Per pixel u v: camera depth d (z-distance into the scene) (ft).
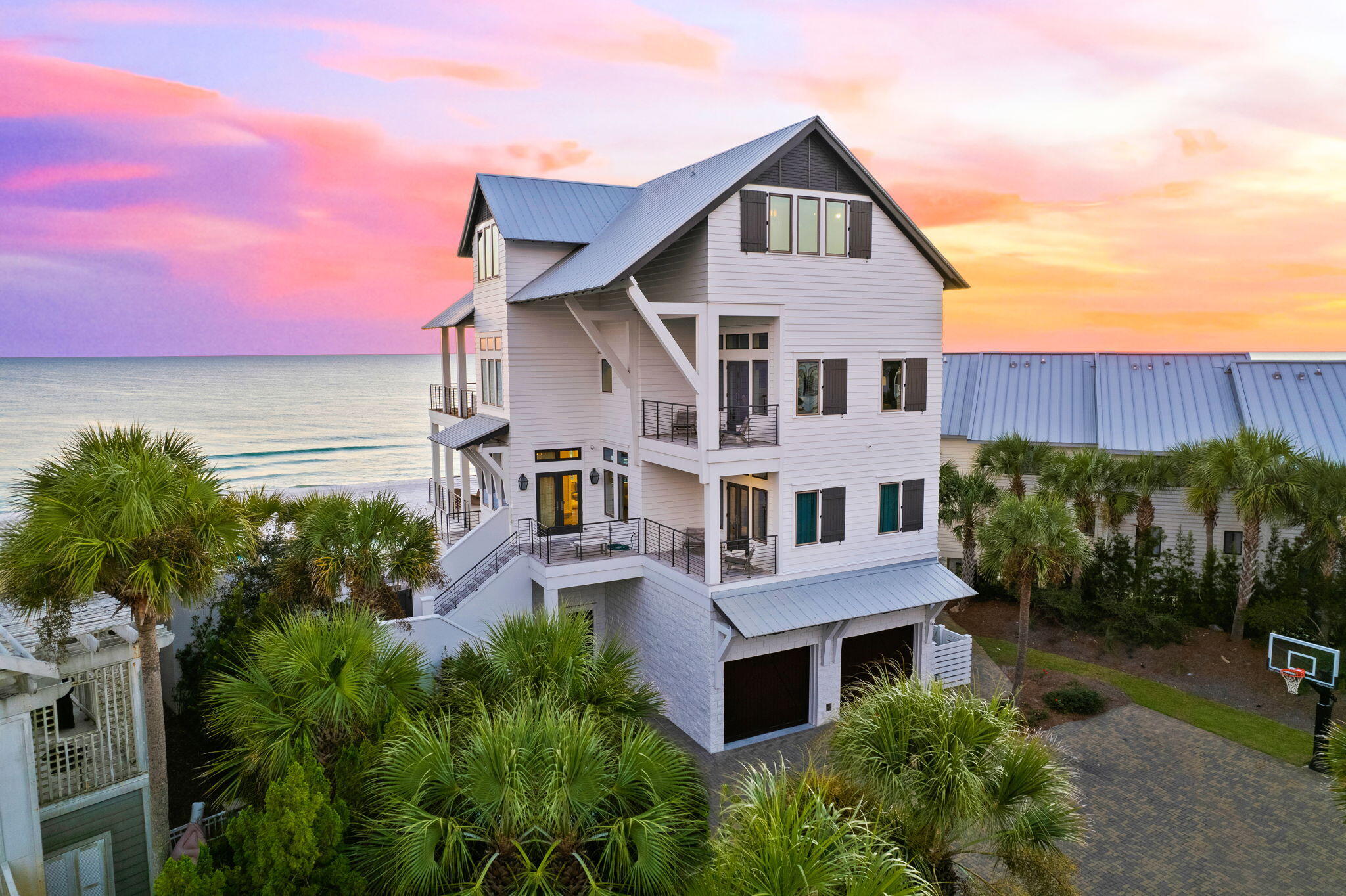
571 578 65.51
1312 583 74.38
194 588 35.99
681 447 61.26
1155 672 72.18
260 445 297.74
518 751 29.68
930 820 29.40
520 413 74.49
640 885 28.53
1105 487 81.15
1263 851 46.34
